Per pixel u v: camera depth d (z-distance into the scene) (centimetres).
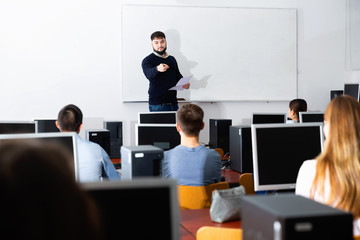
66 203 67
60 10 629
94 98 643
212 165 276
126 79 650
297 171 256
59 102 633
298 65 702
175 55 662
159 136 393
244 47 681
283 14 690
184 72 666
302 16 700
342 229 93
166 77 614
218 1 671
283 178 254
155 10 653
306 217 91
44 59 627
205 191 256
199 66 670
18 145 69
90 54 639
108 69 646
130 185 101
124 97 650
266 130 253
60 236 66
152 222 101
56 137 227
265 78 690
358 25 712
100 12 639
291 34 695
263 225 97
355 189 164
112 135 496
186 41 664
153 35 609
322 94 712
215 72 675
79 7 634
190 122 272
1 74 616
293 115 511
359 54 712
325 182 171
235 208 214
